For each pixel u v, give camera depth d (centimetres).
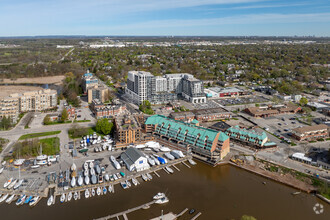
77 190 17688
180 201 17025
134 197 17262
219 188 18650
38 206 16225
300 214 15975
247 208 16475
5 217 15250
